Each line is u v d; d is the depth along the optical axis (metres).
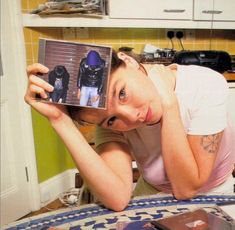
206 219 0.62
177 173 0.76
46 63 0.64
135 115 0.71
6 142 2.02
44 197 2.31
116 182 0.74
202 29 2.61
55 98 0.66
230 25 2.45
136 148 0.92
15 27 2.01
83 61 0.64
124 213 0.71
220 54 2.13
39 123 2.25
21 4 2.06
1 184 2.00
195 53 2.11
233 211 0.65
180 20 2.31
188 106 0.79
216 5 2.37
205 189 0.92
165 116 0.77
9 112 2.02
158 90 0.78
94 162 0.73
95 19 2.13
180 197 0.77
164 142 0.77
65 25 2.10
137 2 2.18
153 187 1.01
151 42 2.55
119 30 2.47
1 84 1.95
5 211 2.03
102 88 0.65
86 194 0.97
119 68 0.70
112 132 0.86
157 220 0.63
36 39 2.16
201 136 0.78
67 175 2.54
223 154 0.90
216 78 0.84
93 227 0.65
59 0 2.01
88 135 0.95
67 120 0.74
